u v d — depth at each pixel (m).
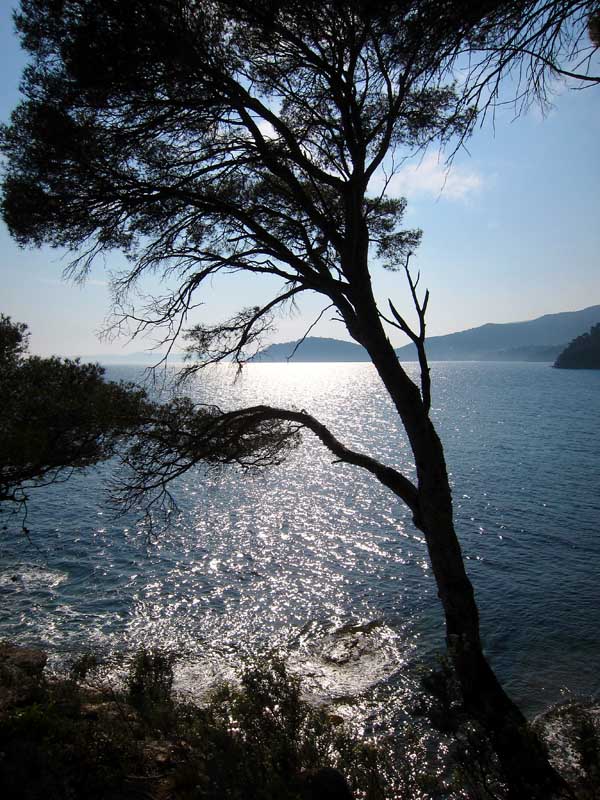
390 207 10.49
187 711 9.68
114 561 26.11
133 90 7.46
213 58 7.46
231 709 6.95
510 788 5.47
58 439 8.36
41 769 5.61
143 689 11.59
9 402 8.19
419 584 23.36
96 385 9.29
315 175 8.29
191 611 21.03
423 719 13.26
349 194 8.45
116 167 7.93
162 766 6.54
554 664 16.55
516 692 15.09
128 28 6.84
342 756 6.96
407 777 8.60
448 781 9.73
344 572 24.88
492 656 17.14
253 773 5.89
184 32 7.02
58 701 8.30
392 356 8.91
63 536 29.52
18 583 23.44
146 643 18.45
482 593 21.86
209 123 8.21
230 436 9.37
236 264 8.51
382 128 9.05
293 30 7.43
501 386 177.25
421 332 8.70
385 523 32.59
